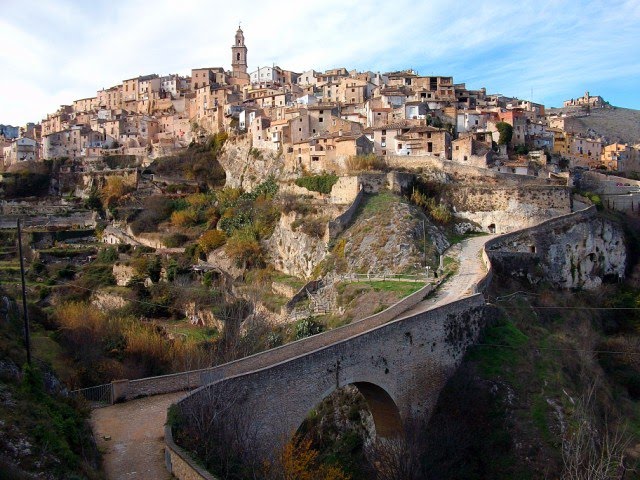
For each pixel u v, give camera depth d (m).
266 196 129.25
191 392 37.00
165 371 64.56
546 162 136.38
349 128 133.50
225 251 116.94
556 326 77.50
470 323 64.12
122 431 35.66
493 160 122.50
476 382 58.53
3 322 47.41
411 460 49.47
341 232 98.00
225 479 29.38
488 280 76.62
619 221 106.50
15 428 29.55
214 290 105.38
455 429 54.62
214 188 160.00
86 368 57.41
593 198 111.56
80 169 179.88
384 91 160.62
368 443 57.25
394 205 98.56
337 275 88.69
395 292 72.94
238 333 81.81
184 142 192.75
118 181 160.75
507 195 105.69
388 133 127.56
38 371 37.78
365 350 48.47
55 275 117.00
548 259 93.31
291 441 40.69
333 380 44.62
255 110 163.62
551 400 57.22
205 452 31.03
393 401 52.00
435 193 109.69
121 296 106.81
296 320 80.88
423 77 174.88
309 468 46.75
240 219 125.88
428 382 56.91
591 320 84.00
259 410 38.09
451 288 72.69
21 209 156.38
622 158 160.12
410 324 54.88
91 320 76.81
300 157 129.12
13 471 26.08
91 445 32.75
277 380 39.59
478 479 52.38
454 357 60.75
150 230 141.38
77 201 164.75
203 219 140.00
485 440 54.66
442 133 123.44
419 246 88.50
